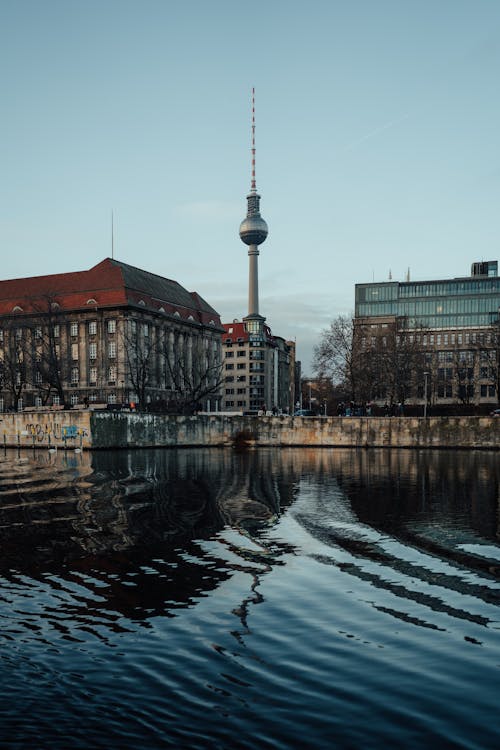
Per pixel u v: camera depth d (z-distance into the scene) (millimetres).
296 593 12914
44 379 96688
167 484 33906
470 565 15383
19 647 9961
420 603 12305
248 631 10703
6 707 7969
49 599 12445
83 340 127000
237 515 23016
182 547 17266
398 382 92250
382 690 8500
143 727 7488
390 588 13328
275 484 34188
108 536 18828
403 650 9914
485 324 150250
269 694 8359
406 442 75500
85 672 9016
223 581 13789
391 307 157125
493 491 31234
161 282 150750
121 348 123938
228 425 79625
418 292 155750
